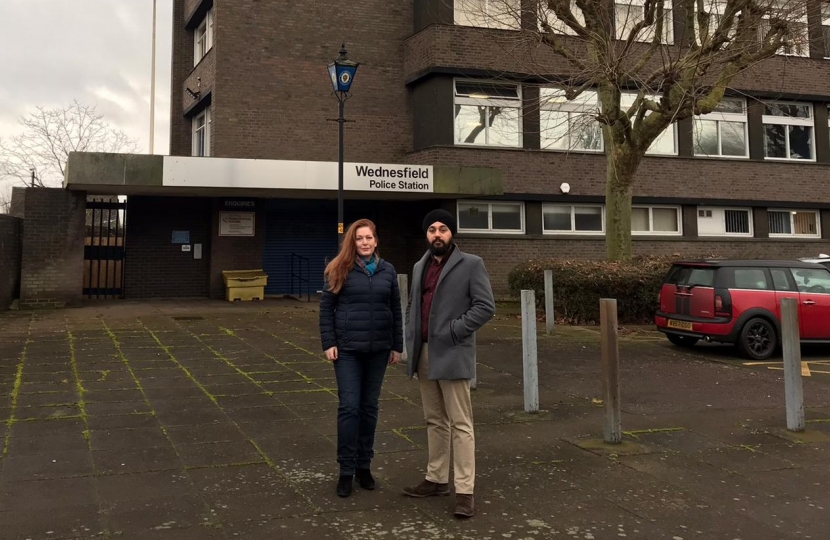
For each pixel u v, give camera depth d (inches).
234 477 172.4
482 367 334.3
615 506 157.9
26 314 503.5
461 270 160.2
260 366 321.7
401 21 700.7
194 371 306.7
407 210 709.3
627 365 346.9
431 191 600.7
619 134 508.1
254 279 636.7
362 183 580.7
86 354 341.1
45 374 290.7
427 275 166.6
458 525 145.9
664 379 311.6
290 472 177.0
